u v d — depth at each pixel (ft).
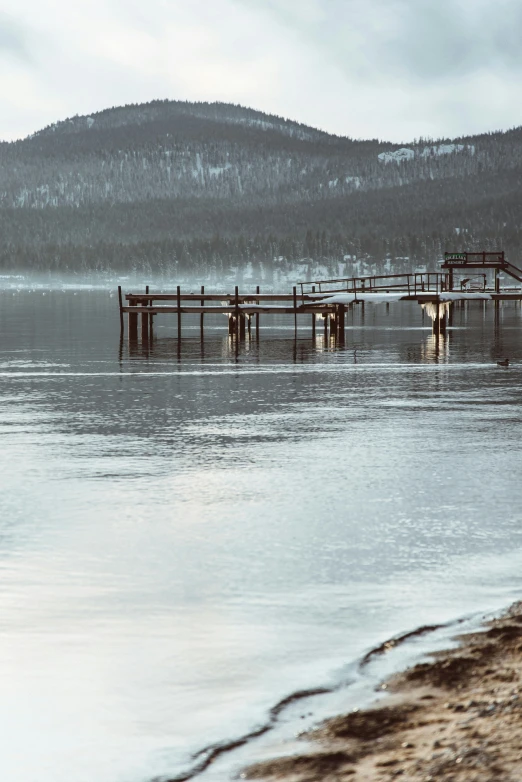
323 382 89.30
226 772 16.22
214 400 75.66
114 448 53.72
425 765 15.51
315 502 40.04
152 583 28.43
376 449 53.21
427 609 25.61
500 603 26.11
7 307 364.79
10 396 78.54
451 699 18.83
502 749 15.75
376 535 34.42
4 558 31.37
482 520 36.63
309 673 20.85
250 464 48.78
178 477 45.44
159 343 147.02
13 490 42.57
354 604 26.17
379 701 19.03
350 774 15.69
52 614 25.38
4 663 21.62
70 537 34.27
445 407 71.31
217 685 20.24
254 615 25.23
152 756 16.94
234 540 33.81
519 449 53.06
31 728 18.13
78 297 587.68
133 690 19.98
